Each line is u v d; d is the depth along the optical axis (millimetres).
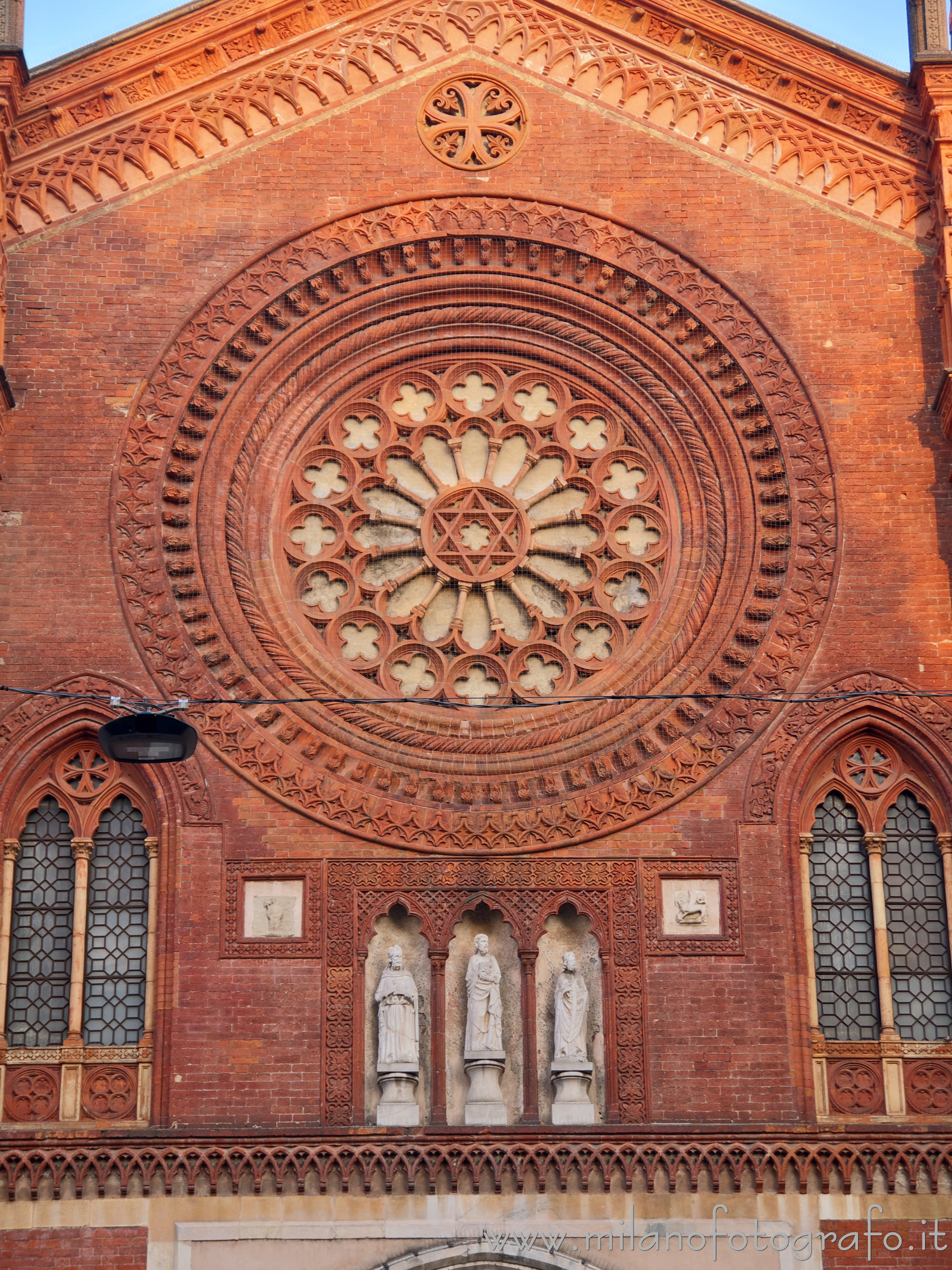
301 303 33844
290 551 33250
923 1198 28875
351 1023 29703
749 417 33469
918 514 32562
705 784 31203
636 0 35531
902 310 33750
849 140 34875
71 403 32750
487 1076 29562
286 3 35188
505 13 35719
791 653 31875
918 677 31672
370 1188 28766
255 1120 29094
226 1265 28281
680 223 34406
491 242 34312
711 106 35156
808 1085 29641
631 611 33188
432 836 30797
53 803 31281
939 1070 30078
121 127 34469
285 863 30531
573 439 34281
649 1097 29469
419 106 35000
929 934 30938
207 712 31281
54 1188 28531
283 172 34406
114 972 30422
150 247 33750
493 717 32281
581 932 30719
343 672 32375
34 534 31938
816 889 31203
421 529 33656
